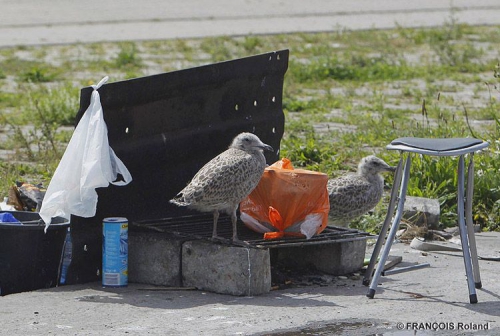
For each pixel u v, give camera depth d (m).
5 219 11.38
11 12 48.81
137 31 43.50
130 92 11.27
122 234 11.03
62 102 23.98
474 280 10.98
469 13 49.41
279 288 11.13
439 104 25.66
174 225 11.79
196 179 10.89
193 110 12.27
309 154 18.56
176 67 33.88
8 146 20.06
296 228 11.45
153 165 11.84
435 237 13.85
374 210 14.77
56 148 19.42
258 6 51.69
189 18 47.66
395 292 10.86
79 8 50.38
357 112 24.64
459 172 10.54
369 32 42.94
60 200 10.75
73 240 11.11
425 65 34.00
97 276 11.45
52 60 35.56
